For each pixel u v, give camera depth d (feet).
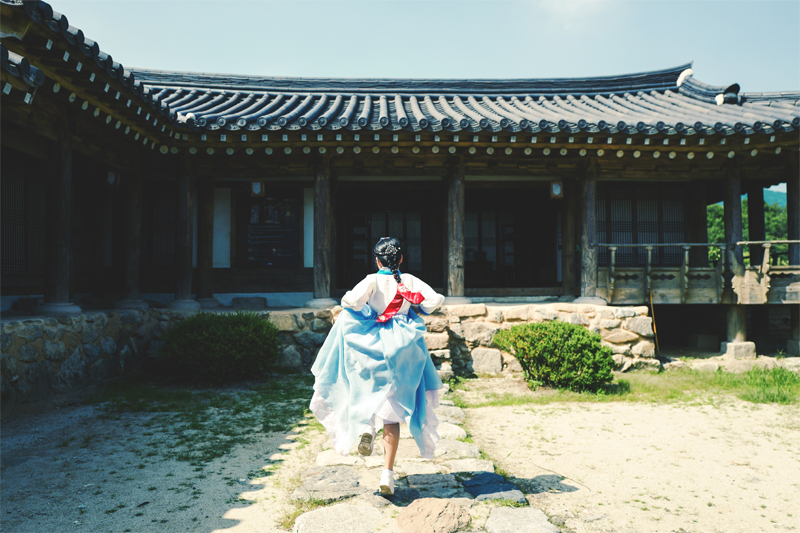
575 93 36.35
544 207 34.47
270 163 27.61
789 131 23.12
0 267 21.99
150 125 21.72
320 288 26.32
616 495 10.34
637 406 17.83
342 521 8.69
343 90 35.35
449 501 9.41
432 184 31.60
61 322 18.47
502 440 14.01
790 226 26.73
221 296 30.50
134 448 12.91
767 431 14.92
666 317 33.30
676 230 32.78
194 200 27.99
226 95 33.55
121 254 30.76
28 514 9.13
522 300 31.19
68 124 20.21
